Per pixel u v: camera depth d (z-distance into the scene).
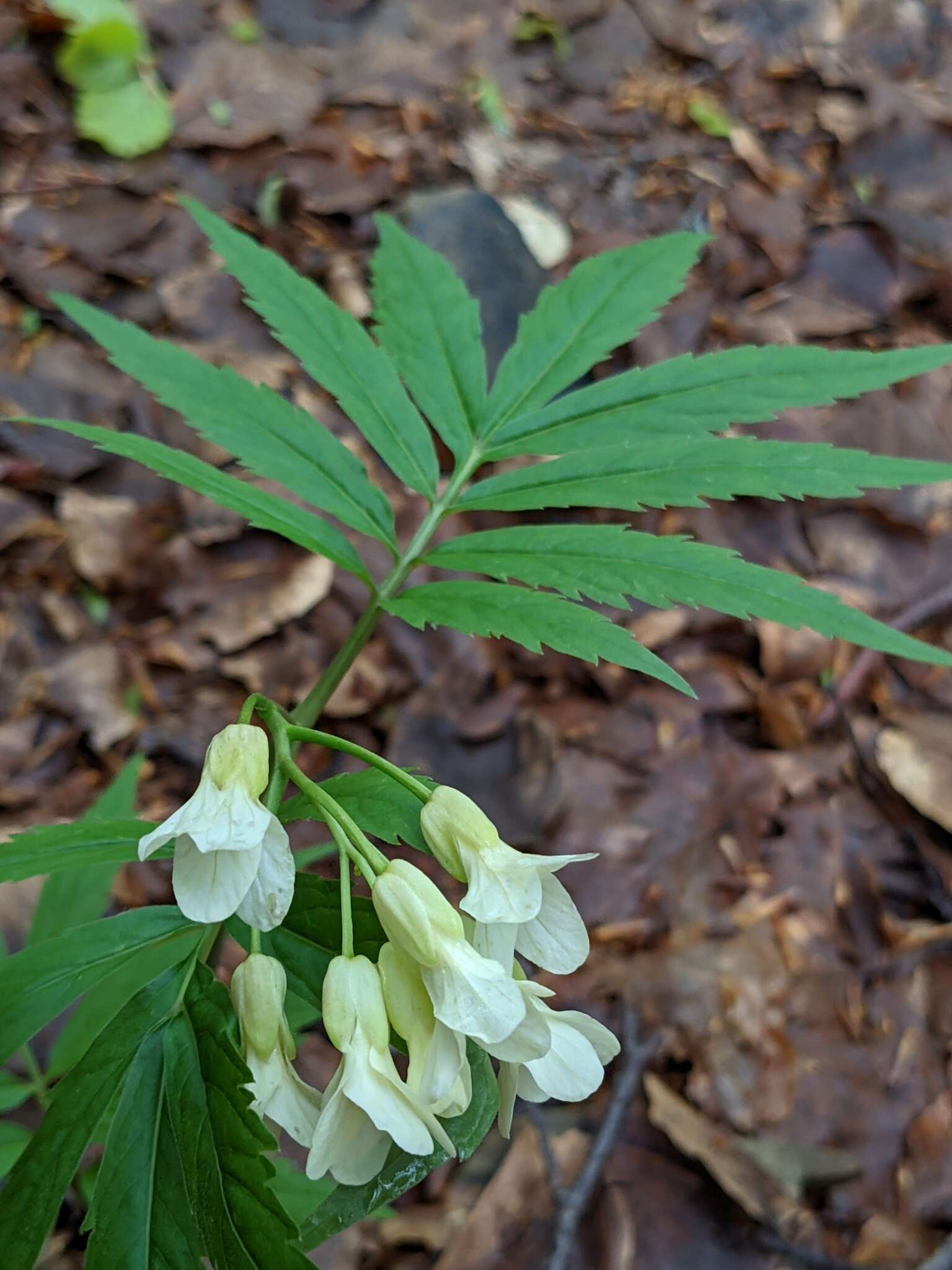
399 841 0.12
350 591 0.36
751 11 0.61
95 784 0.32
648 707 0.34
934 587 0.38
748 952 0.30
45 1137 0.11
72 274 0.41
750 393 0.16
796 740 0.34
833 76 0.57
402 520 0.37
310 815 0.12
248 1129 0.10
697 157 0.53
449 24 0.57
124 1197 0.11
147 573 0.35
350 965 0.11
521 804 0.32
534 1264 0.25
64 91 0.46
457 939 0.11
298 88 0.50
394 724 0.34
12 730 0.32
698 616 0.37
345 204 0.45
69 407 0.37
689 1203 0.26
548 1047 0.10
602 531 0.14
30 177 0.43
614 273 0.18
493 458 0.16
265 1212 0.10
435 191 0.47
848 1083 0.28
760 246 0.48
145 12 0.50
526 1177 0.26
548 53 0.58
